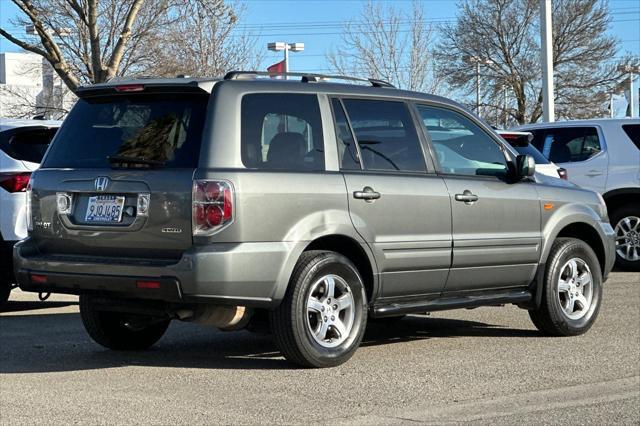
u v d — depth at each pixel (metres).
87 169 7.36
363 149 7.73
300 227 7.13
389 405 6.41
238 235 6.84
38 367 7.62
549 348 8.52
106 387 6.88
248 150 7.05
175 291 6.77
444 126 8.45
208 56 29.95
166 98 7.32
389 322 10.05
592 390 6.93
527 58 45.94
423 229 7.93
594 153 14.88
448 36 47.19
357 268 7.71
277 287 7.03
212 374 7.32
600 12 45.72
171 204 6.86
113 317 8.13
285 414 6.15
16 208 10.07
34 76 37.66
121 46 19.61
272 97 7.32
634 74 45.53
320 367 7.46
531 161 8.70
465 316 10.45
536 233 8.86
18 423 5.92
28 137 10.48
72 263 7.24
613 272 14.49
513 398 6.66
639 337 9.08
